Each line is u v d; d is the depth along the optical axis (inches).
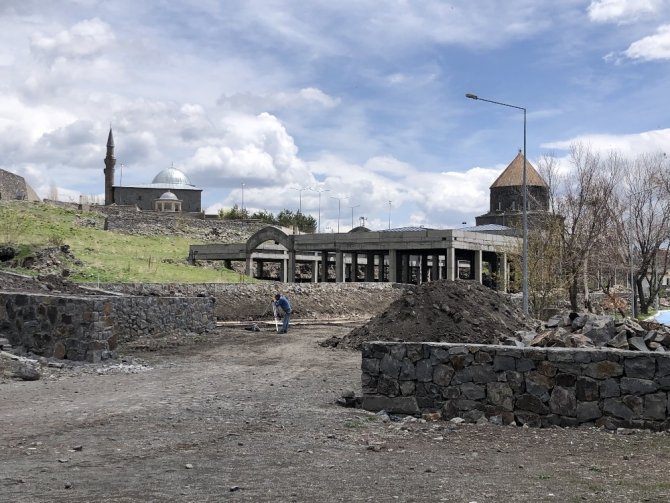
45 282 1097.4
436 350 425.7
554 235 1540.4
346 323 1449.3
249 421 408.2
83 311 693.9
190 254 2731.3
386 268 3747.5
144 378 604.7
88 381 578.9
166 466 293.4
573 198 1654.8
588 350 385.7
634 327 474.3
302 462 306.2
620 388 376.2
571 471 287.7
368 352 445.4
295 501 239.0
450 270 2338.8
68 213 2957.7
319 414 433.7
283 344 930.1
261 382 588.4
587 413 382.9
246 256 2736.2
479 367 412.2
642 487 257.1
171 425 390.0
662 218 2225.6
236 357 788.0
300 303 1670.8
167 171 5275.6
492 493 250.1
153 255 2377.0
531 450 334.6
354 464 303.4
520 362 401.1
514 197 3523.6
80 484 261.3
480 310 823.7
